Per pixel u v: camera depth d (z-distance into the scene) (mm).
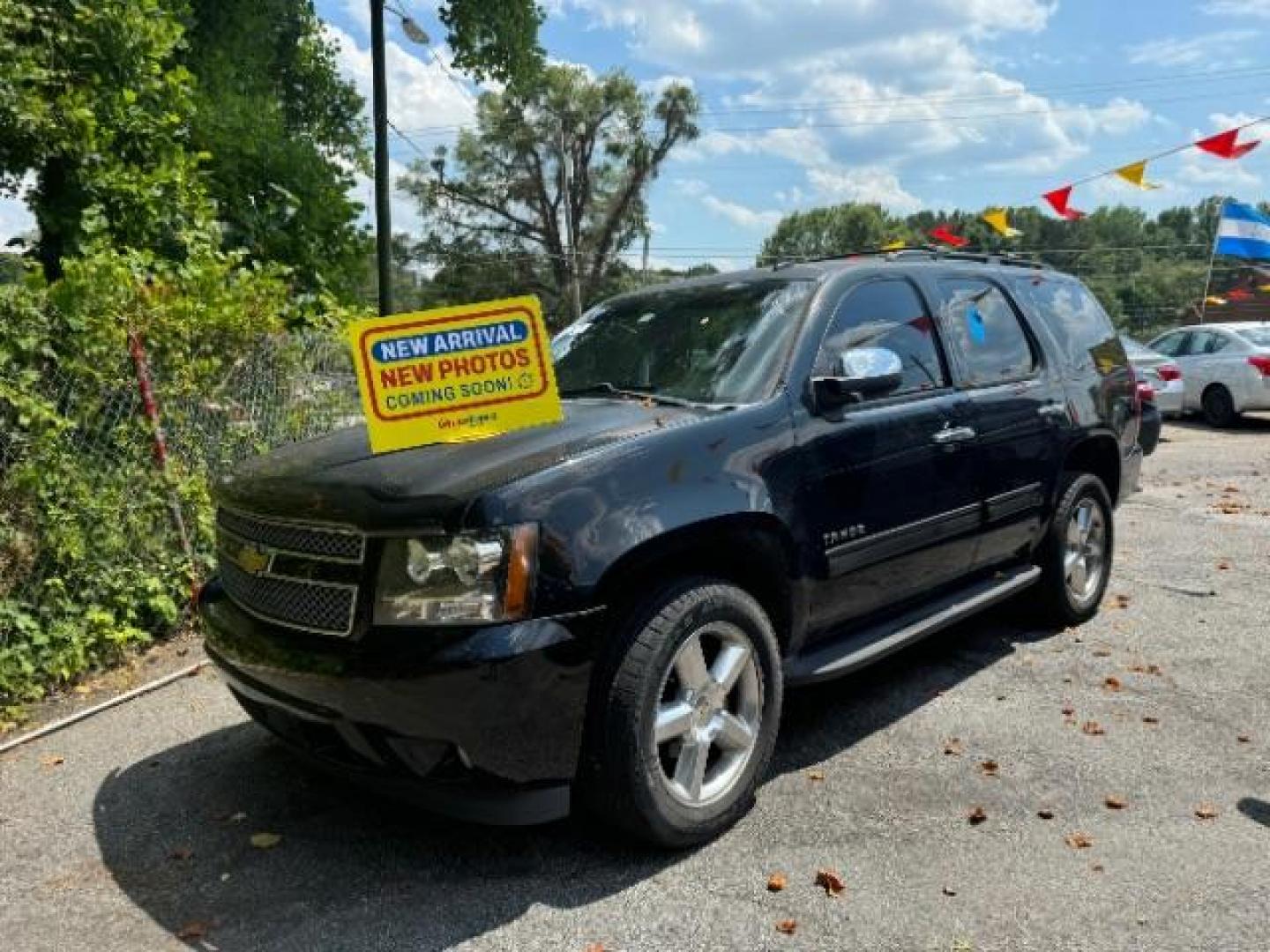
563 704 2865
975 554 4570
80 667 4914
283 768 3939
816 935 2748
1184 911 2820
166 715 4512
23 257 6441
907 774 3723
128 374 5363
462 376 3359
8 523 4723
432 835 3373
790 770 3781
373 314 9891
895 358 3736
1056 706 4355
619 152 47250
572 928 2807
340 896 3014
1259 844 3176
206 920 2914
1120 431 5645
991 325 4938
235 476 3645
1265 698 4391
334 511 3000
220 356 6023
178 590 5539
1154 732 4062
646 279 49250
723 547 3346
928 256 4988
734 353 3912
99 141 7234
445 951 2721
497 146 47875
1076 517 5344
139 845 3363
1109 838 3232
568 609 2857
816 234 73500
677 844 3170
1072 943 2686
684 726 3170
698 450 3289
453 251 49250
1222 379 15289
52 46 7121
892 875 3033
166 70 10383
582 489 2969
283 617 3158
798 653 3727
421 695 2750
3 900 3057
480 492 2852
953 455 4312
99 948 2795
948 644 5223
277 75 15273
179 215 7582
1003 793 3553
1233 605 5805
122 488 5289
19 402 4688
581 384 4203
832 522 3697
